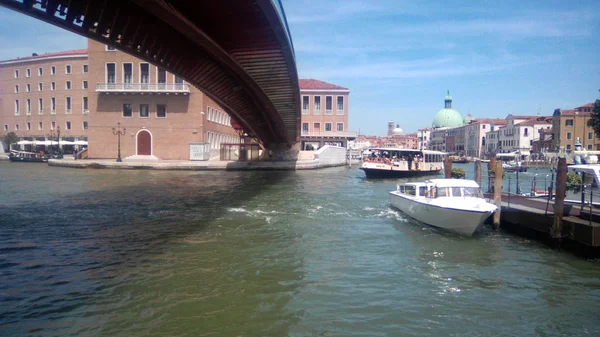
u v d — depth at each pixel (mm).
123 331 6520
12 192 21234
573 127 65375
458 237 12680
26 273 8914
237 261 9953
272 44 16188
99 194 20922
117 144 43156
